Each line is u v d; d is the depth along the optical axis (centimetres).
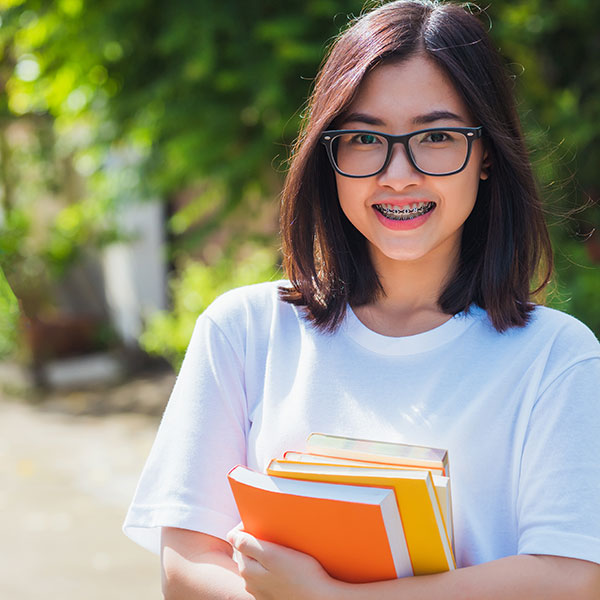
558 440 124
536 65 608
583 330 131
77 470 604
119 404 805
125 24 582
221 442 139
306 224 148
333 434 135
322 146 143
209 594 129
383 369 136
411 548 119
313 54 521
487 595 117
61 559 443
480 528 128
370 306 145
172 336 660
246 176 623
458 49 130
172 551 135
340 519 116
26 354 877
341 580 123
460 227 142
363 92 131
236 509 138
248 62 554
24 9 622
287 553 122
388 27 131
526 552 121
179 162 605
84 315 1034
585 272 526
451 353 134
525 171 137
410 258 134
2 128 937
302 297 146
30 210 968
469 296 139
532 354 131
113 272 983
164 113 587
